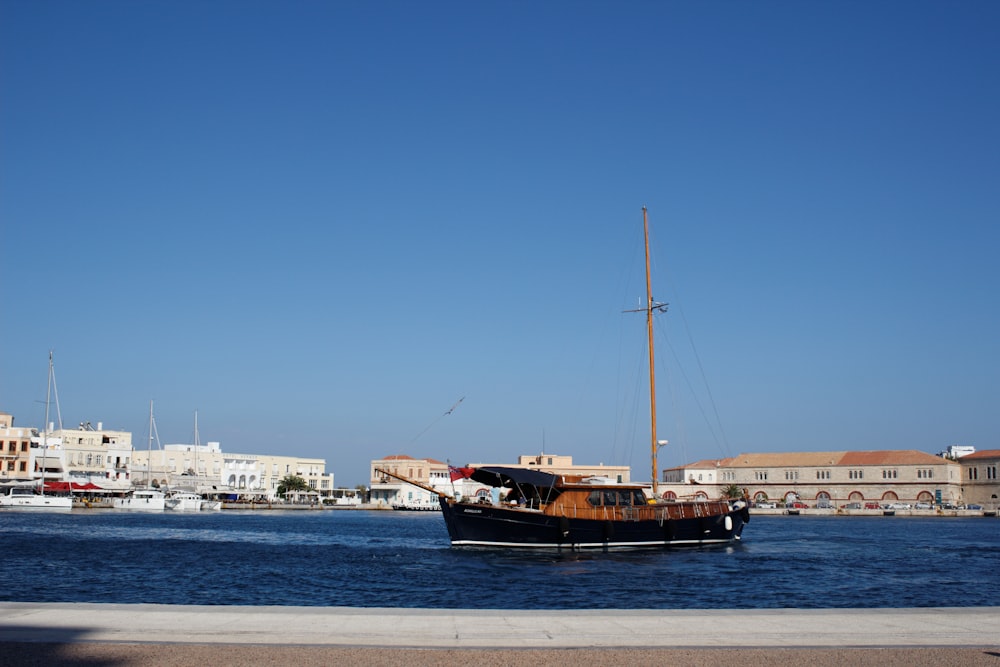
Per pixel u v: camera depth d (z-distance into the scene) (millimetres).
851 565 57156
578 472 172125
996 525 141375
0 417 180750
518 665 16891
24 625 20328
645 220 85000
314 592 41844
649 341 83000
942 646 18891
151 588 43219
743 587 43719
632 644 18922
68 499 148375
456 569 51938
